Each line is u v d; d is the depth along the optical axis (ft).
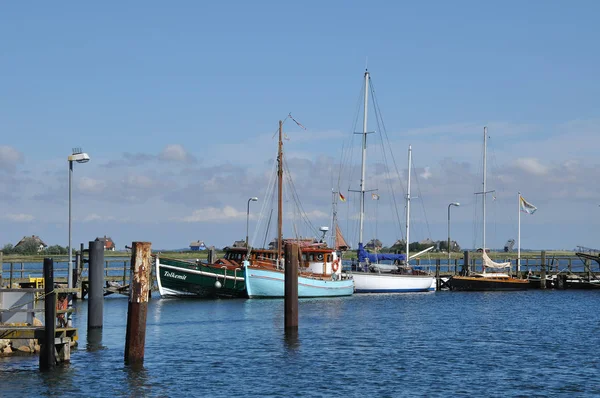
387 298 250.57
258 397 92.43
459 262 483.10
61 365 106.93
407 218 299.38
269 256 237.86
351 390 96.94
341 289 246.68
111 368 105.70
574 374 109.29
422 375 107.34
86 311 185.78
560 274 312.91
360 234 286.87
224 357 119.03
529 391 97.96
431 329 161.58
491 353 127.75
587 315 199.41
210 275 224.12
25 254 531.91
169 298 224.94
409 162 303.89
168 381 99.96
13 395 90.79
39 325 107.34
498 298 260.62
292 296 143.43
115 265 429.38
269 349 127.65
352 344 135.44
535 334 155.33
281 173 239.71
